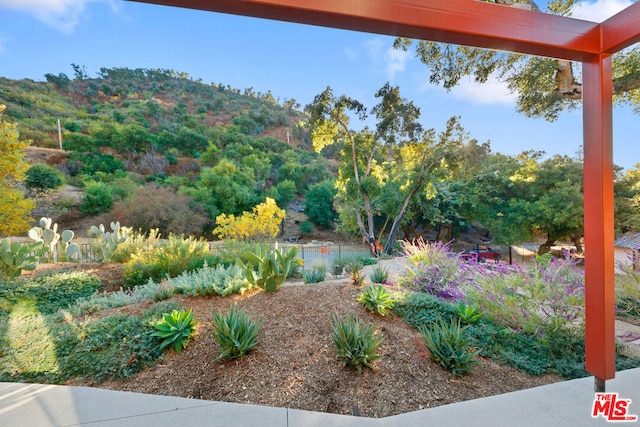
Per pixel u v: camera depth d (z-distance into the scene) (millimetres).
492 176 15586
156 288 3906
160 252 6047
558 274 3398
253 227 11344
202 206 17109
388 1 1729
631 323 4016
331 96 13672
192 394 2189
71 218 15062
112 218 14797
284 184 21906
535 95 8602
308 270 6473
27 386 2283
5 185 9773
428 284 4602
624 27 1955
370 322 3094
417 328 3188
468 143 13891
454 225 18219
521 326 3186
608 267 2170
